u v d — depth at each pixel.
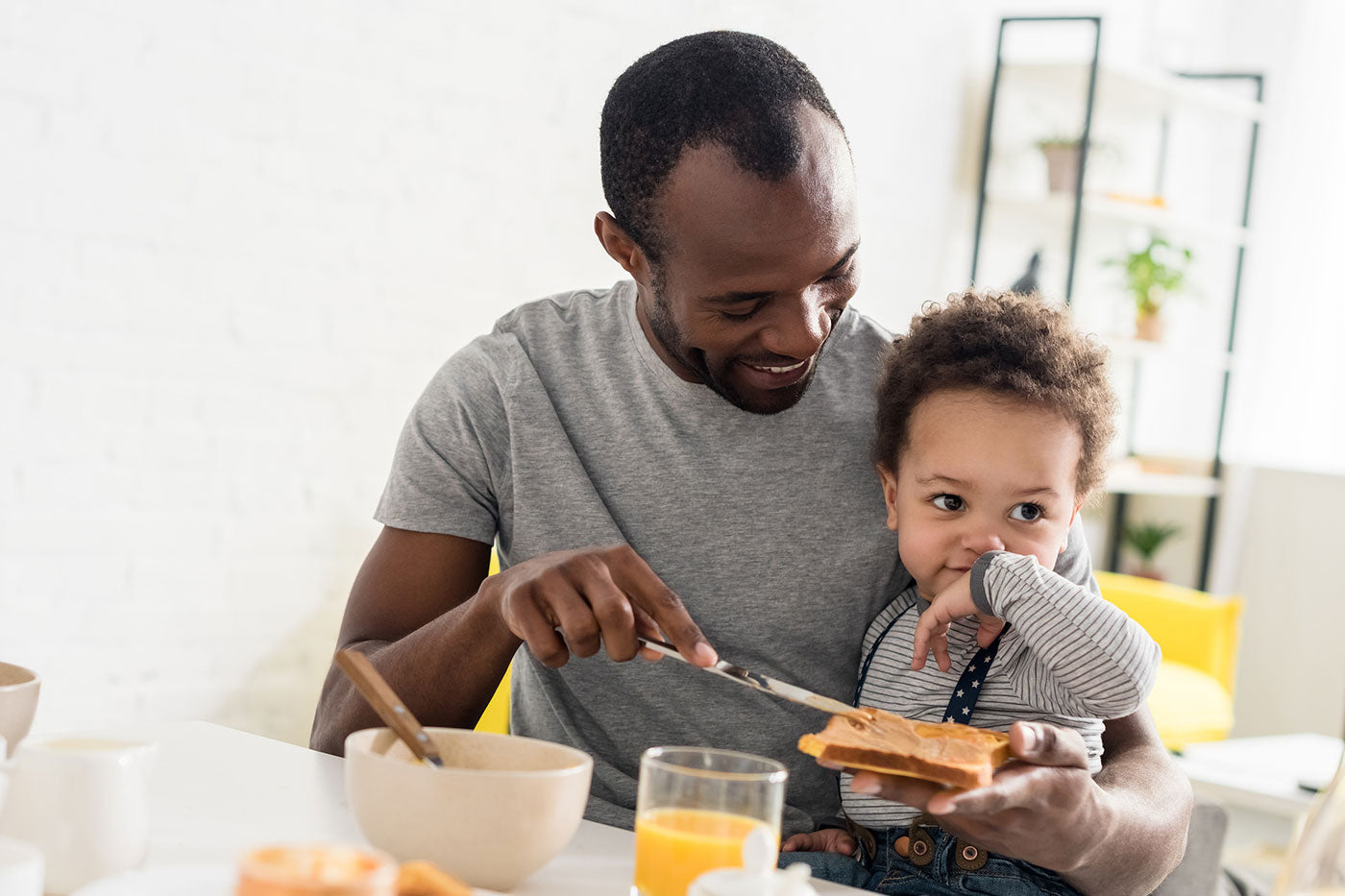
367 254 2.73
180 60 2.43
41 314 2.29
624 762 1.27
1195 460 4.69
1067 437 1.20
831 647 1.28
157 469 2.46
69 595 2.37
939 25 3.96
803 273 1.07
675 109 1.08
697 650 0.92
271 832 0.87
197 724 1.18
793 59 1.14
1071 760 0.85
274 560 2.65
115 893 0.62
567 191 3.07
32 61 2.24
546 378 1.30
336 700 1.18
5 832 0.70
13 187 2.24
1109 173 4.38
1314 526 4.50
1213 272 4.71
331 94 2.64
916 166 3.95
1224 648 3.62
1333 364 4.57
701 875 0.69
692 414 1.26
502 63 2.91
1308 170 4.59
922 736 0.85
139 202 2.40
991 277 4.24
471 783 0.75
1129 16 4.43
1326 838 0.66
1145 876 1.04
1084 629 1.08
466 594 1.29
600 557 0.97
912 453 1.23
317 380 2.68
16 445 2.28
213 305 2.52
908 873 1.14
